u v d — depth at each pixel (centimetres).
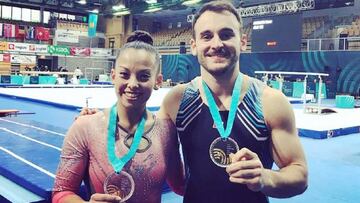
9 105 1231
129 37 208
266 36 2127
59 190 180
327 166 545
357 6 2227
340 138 791
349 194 420
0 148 481
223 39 176
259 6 2291
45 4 2978
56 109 1138
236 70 189
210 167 183
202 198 185
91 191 184
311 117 1017
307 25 2398
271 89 189
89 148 182
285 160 179
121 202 175
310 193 422
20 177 350
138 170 177
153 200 182
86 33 3075
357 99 1814
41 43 2805
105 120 186
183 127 191
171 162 197
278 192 166
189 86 197
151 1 2636
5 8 2889
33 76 2288
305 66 1970
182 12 3116
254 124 181
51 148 487
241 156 155
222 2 181
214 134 184
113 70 186
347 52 1834
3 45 2478
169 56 2572
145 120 187
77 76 2612
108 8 3030
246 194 181
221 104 190
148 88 180
